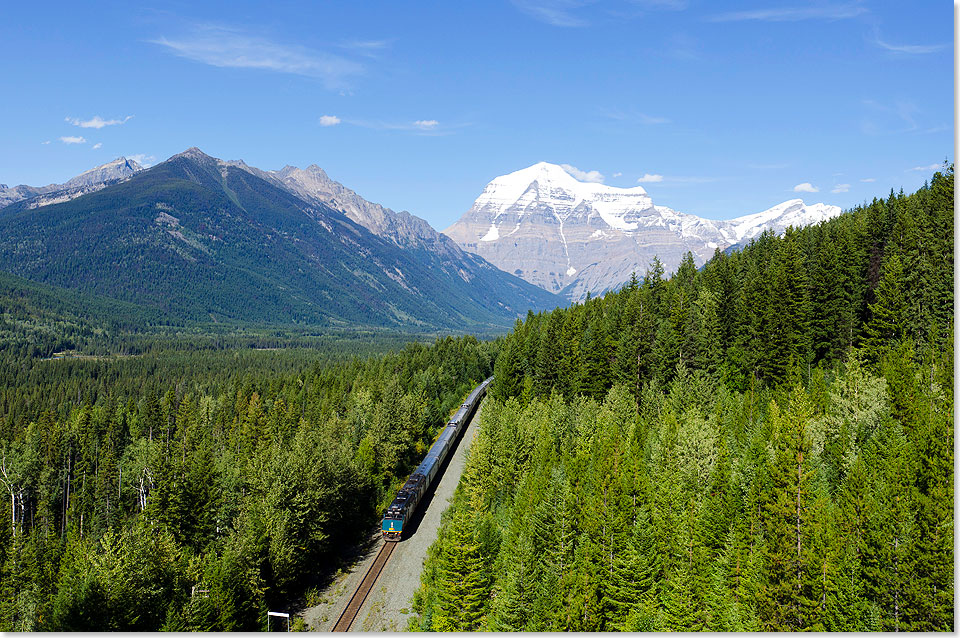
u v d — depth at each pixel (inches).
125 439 6323.8
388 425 4520.2
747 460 2659.9
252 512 3041.3
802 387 3307.1
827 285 4163.4
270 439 5324.8
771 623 2060.8
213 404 7485.2
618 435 3100.4
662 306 5137.8
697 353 4222.4
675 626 2169.0
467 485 3614.7
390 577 3038.9
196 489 3410.4
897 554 1910.7
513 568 2412.6
